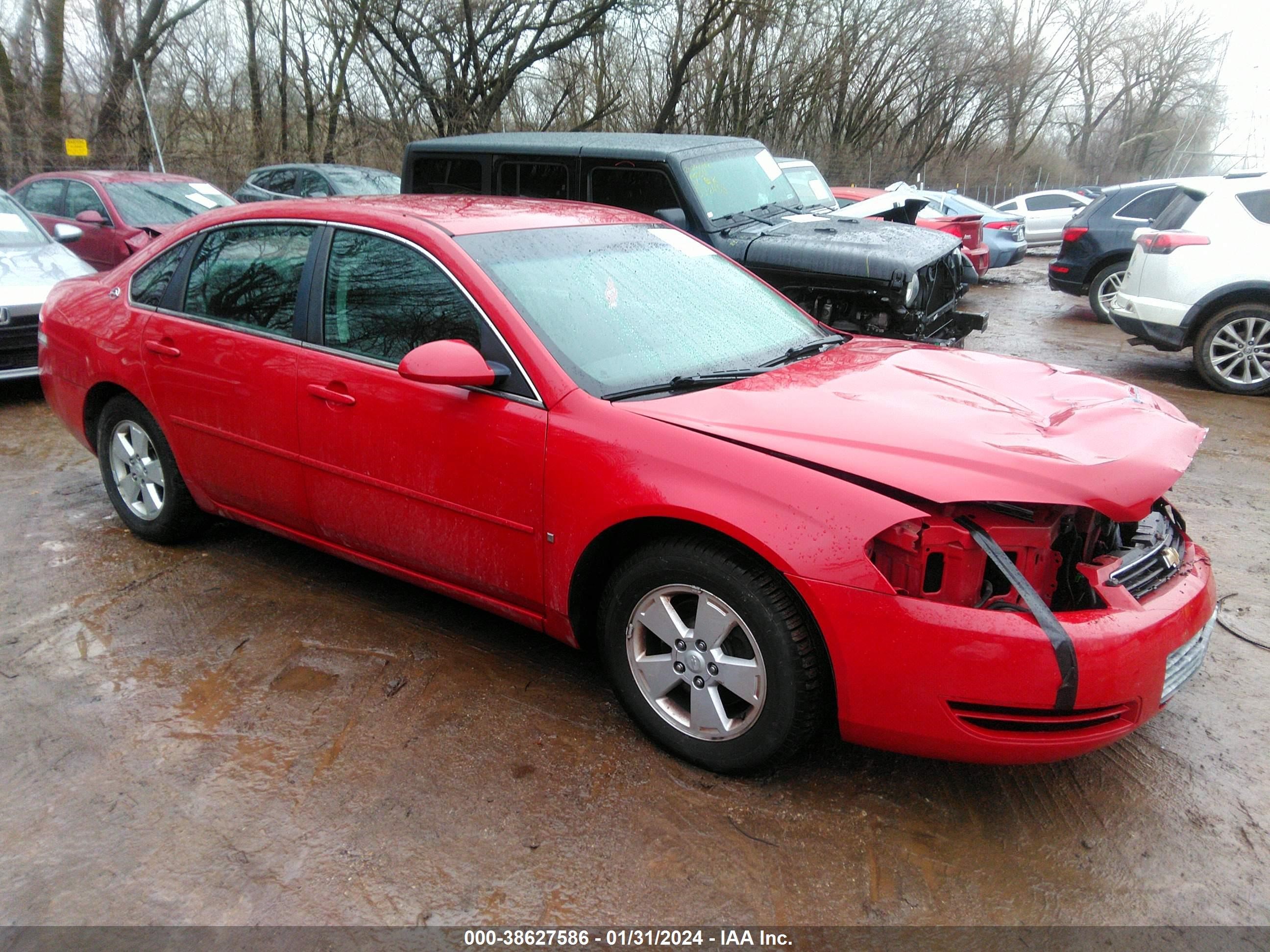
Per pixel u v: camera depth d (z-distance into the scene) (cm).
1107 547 276
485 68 2161
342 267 353
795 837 263
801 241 658
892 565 250
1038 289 1550
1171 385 834
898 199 867
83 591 405
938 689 245
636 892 242
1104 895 245
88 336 440
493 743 303
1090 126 5694
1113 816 275
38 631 371
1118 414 295
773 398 297
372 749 299
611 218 395
